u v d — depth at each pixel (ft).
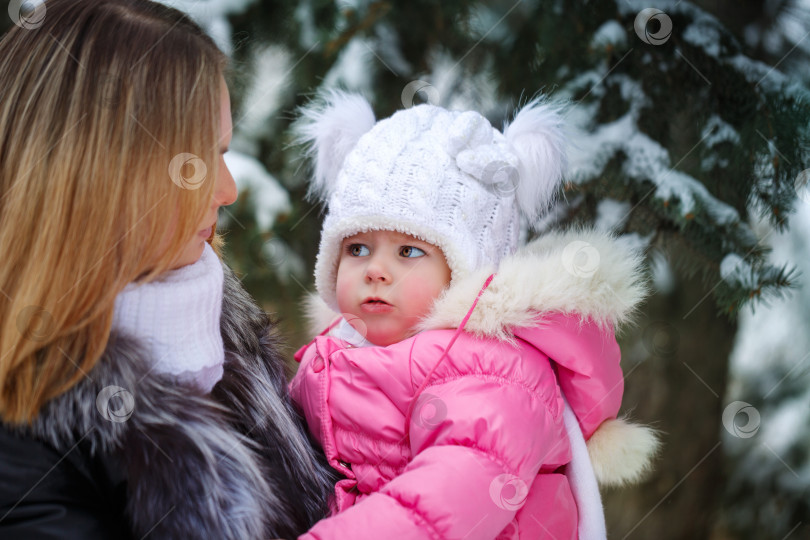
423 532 3.32
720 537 8.41
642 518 8.25
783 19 6.82
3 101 3.05
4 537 2.73
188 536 2.90
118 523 2.95
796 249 8.45
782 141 5.82
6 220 2.94
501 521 3.53
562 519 4.00
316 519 3.59
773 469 8.48
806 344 9.12
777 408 8.82
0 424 2.82
